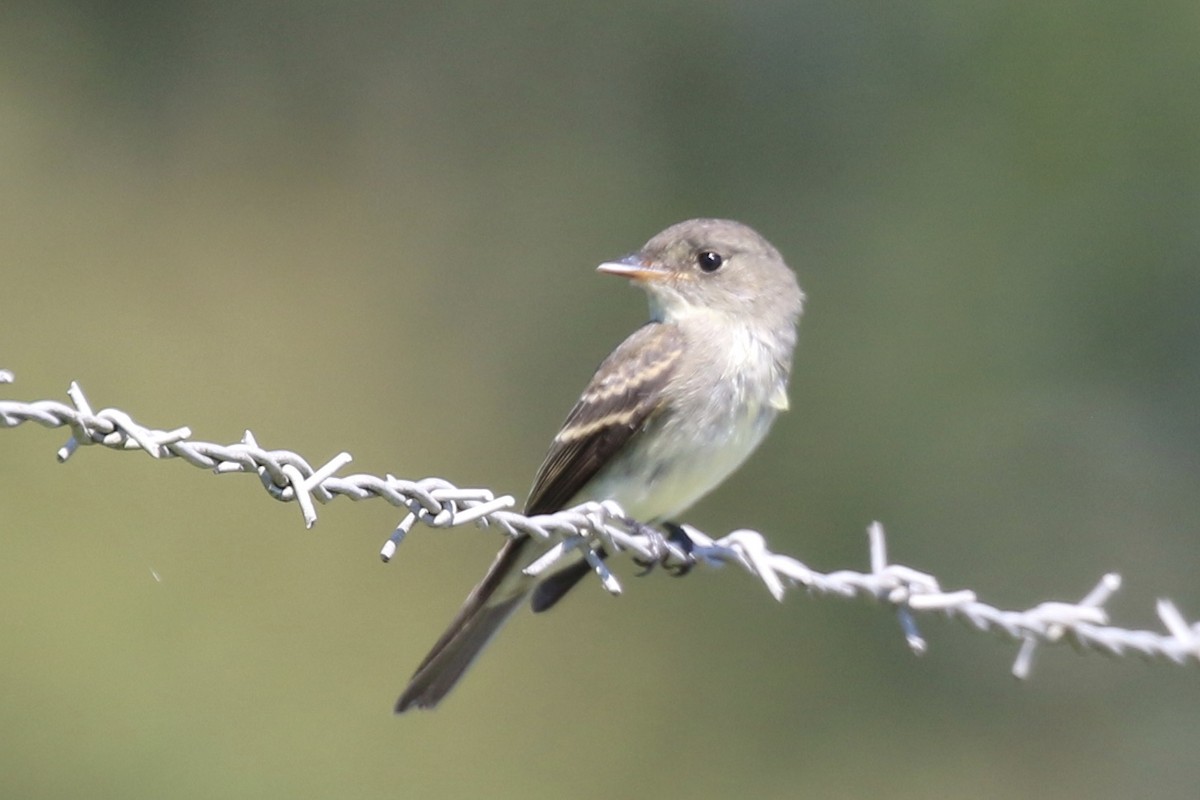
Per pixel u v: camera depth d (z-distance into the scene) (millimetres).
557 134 15469
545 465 6871
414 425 14031
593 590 12141
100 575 11305
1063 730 12008
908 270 14008
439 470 13773
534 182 15320
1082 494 13133
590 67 15469
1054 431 13234
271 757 10812
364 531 12078
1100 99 14195
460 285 14922
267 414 13797
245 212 15328
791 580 5711
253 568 11695
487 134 15609
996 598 12828
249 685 11062
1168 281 13656
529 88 15680
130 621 11141
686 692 11984
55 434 11758
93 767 10516
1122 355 13516
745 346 6848
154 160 15586
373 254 15156
